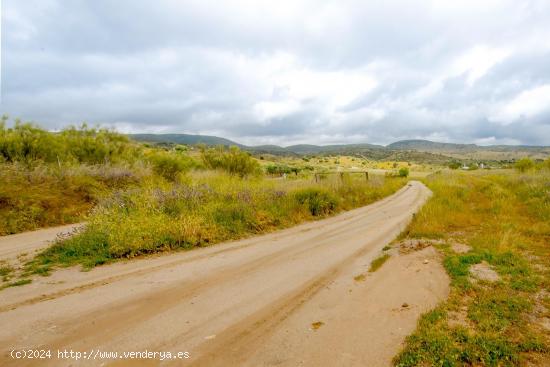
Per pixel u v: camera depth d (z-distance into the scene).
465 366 2.94
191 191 10.50
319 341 3.45
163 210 8.87
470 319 3.70
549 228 7.74
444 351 3.07
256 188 12.90
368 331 3.61
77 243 6.85
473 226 8.78
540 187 14.74
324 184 16.38
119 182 14.71
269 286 5.08
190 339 3.53
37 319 3.96
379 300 4.40
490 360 2.96
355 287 4.94
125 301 4.50
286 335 3.59
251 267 6.02
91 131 18.22
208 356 3.21
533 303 4.04
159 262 6.29
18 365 3.04
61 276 5.52
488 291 4.38
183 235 7.54
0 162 12.57
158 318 4.01
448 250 6.24
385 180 28.11
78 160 16.38
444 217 9.71
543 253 5.97
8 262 6.44
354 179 21.14
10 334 3.60
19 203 10.49
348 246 7.54
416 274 5.18
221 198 10.66
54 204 11.41
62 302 4.46
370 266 5.95
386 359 3.08
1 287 5.02
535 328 3.48
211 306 4.36
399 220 10.97
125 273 5.66
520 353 3.08
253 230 9.10
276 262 6.32
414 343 3.25
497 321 3.60
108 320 3.95
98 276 5.51
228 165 21.25
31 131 14.73
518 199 13.98
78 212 11.59
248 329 3.75
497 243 6.51
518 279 4.76
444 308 3.97
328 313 4.11
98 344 3.41
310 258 6.59
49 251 6.87
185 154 22.67
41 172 12.56
